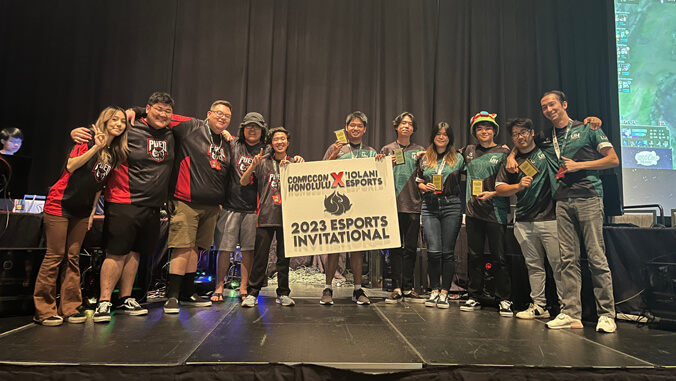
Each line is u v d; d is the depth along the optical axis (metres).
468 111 6.32
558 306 3.06
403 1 6.45
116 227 2.59
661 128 6.28
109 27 6.27
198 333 2.19
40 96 6.16
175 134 2.99
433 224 3.39
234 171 3.36
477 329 2.45
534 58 6.52
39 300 2.45
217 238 3.40
